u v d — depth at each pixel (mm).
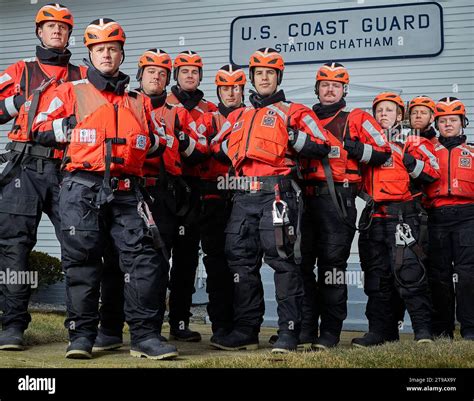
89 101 3988
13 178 4449
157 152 4277
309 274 4965
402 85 9578
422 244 5141
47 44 4664
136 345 4090
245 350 4684
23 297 4441
